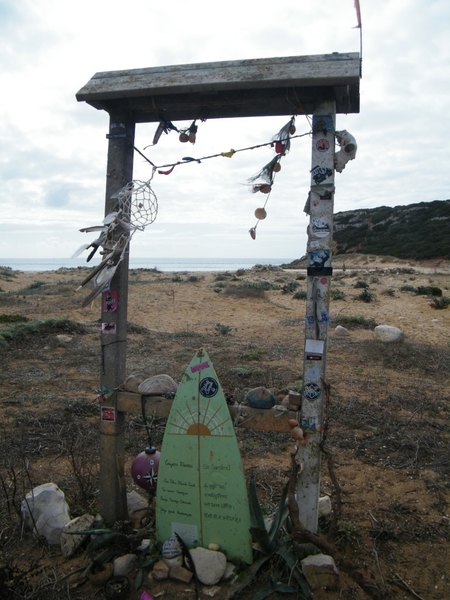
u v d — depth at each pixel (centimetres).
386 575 292
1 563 290
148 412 306
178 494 292
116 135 304
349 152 274
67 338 1026
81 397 659
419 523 351
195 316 1596
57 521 318
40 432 518
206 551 280
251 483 298
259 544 286
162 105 300
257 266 3722
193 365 292
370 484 414
